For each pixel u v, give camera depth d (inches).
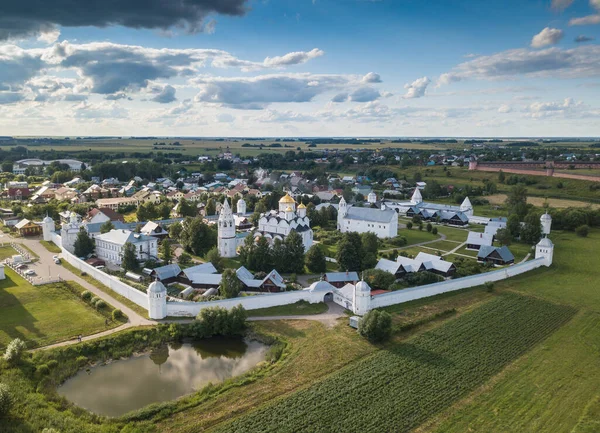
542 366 3262.8
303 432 2527.1
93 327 3809.1
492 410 2736.2
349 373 3132.4
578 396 2893.7
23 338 3570.4
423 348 3508.9
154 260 5585.6
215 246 6289.4
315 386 2972.4
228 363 3422.7
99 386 3083.2
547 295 4753.9
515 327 3912.4
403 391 2918.3
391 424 2598.4
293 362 3304.6
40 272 5231.3
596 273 5600.4
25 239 6865.2
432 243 7190.0
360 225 7564.0
